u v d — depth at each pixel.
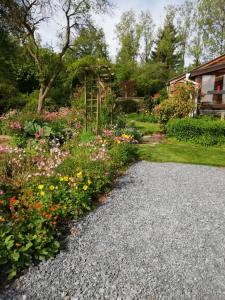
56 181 4.36
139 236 3.42
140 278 2.67
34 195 3.96
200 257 3.03
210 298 2.45
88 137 7.97
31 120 10.05
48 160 5.43
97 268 2.79
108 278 2.65
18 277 2.60
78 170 4.84
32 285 2.52
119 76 28.36
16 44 17.23
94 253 3.04
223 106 11.80
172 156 7.64
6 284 2.51
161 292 2.50
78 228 3.56
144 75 29.73
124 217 3.92
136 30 36.56
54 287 2.51
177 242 3.31
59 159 5.36
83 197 4.12
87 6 16.73
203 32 27.67
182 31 35.25
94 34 19.06
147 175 5.89
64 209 3.72
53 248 3.01
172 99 11.96
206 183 5.47
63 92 21.50
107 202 4.44
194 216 4.01
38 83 21.89
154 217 3.94
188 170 6.36
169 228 3.63
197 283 2.63
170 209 4.21
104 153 6.04
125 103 21.95
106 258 2.96
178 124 9.84
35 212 3.33
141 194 4.80
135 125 13.87
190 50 29.19
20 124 9.41
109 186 5.16
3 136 9.18
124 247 3.17
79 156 5.88
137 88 29.28
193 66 30.47
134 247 3.18
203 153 8.09
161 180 5.58
